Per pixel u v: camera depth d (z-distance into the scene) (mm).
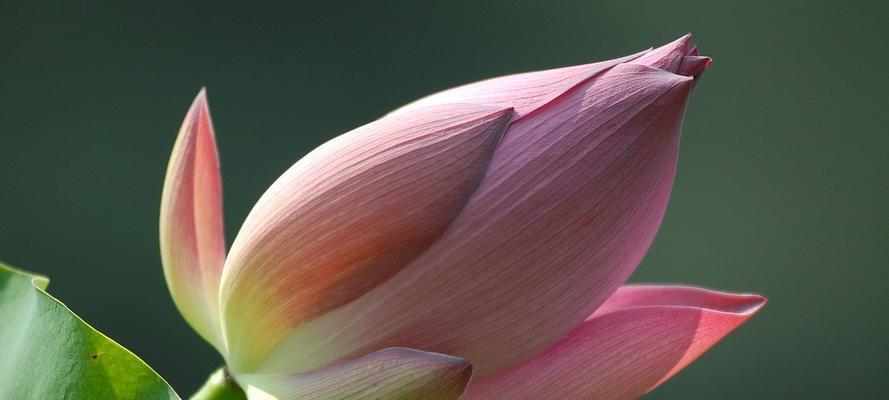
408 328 767
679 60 770
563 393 779
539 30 1528
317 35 1486
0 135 1406
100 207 1421
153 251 1427
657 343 783
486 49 1519
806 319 1516
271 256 772
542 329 770
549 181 762
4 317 797
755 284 1519
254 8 1479
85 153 1426
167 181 804
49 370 781
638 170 763
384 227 763
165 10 1459
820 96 1526
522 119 766
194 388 1406
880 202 1518
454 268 763
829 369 1514
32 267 1395
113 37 1446
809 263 1518
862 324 1512
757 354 1511
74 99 1431
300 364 776
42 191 1412
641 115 762
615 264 771
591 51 1523
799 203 1522
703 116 1526
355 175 766
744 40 1533
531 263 763
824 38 1533
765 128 1533
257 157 1454
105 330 1398
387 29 1502
